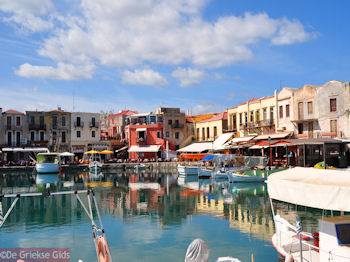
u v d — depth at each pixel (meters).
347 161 36.00
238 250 12.41
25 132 62.41
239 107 54.66
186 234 14.83
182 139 70.88
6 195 8.38
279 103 45.47
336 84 37.47
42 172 50.12
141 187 32.91
